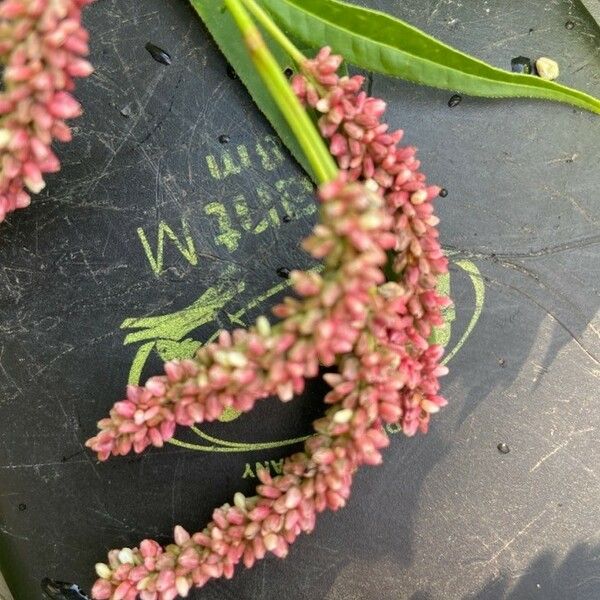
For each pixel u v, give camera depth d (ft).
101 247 0.26
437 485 0.27
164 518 0.26
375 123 0.21
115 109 0.26
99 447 0.20
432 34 0.28
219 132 0.26
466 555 0.27
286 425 0.26
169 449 0.26
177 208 0.26
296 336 0.18
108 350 0.26
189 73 0.26
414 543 0.27
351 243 0.17
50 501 0.26
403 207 0.22
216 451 0.26
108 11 0.26
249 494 0.26
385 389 0.20
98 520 0.26
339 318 0.17
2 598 0.25
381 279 0.18
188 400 0.20
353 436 0.20
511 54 0.28
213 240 0.26
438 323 0.22
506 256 0.28
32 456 0.26
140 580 0.22
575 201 0.28
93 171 0.26
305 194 0.26
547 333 0.28
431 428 0.27
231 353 0.18
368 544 0.26
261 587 0.26
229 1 0.20
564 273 0.28
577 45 0.28
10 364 0.25
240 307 0.26
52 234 0.26
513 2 0.28
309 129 0.20
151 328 0.26
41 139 0.19
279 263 0.26
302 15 0.24
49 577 0.26
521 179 0.28
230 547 0.22
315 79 0.22
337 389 0.20
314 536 0.26
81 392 0.26
